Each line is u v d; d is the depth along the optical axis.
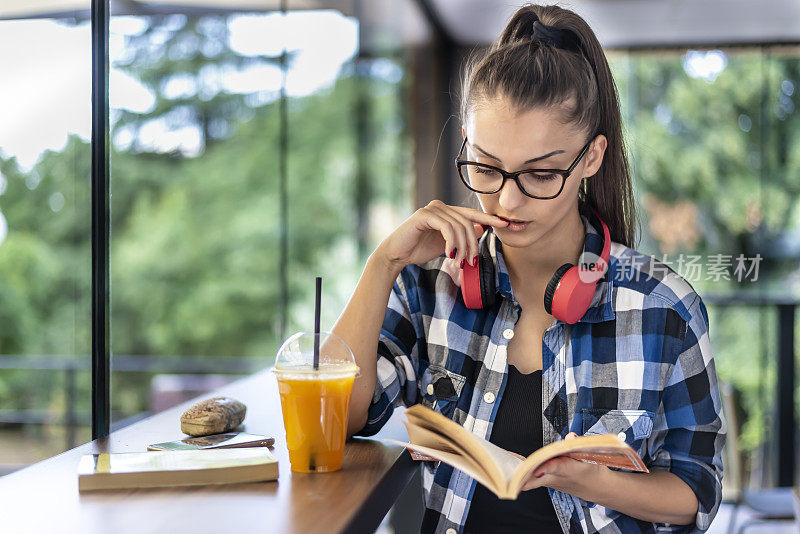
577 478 1.04
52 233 9.24
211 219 9.93
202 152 9.59
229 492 0.92
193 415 1.21
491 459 0.93
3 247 9.31
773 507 2.65
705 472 1.22
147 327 10.12
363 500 0.89
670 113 5.21
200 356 10.14
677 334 1.26
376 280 1.26
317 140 9.38
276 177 9.77
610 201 1.36
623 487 1.12
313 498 0.90
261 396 1.55
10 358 9.30
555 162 1.16
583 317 1.28
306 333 1.05
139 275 10.05
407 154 4.86
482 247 1.35
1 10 2.88
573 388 1.26
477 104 1.17
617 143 1.34
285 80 3.33
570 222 1.30
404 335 1.36
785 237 5.11
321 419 1.00
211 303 10.11
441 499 1.29
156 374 9.98
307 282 9.55
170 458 1.00
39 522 0.81
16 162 8.77
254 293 10.07
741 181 5.16
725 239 5.14
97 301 1.29
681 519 1.20
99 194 1.31
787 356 4.48
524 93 1.13
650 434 1.25
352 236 9.37
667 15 4.53
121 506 0.87
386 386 1.30
